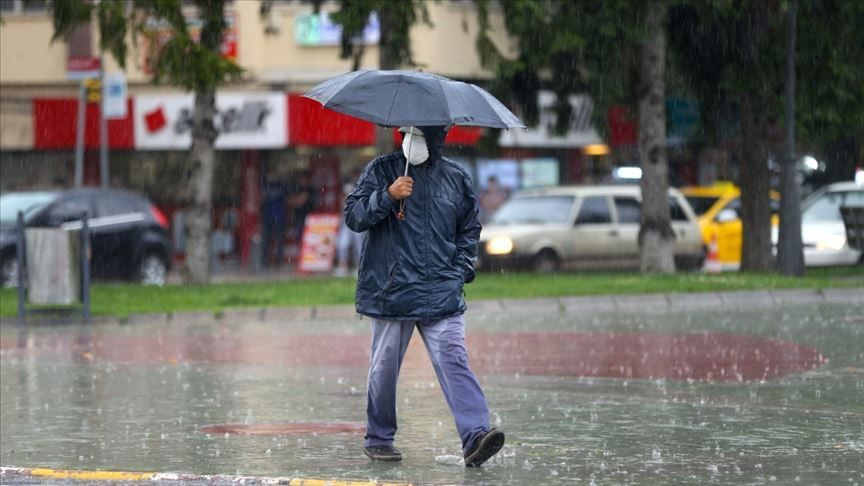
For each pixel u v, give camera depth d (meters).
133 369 33.44
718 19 61.72
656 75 61.47
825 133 65.62
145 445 22.23
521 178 92.12
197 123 60.78
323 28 88.62
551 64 65.94
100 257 67.06
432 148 19.38
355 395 28.39
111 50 56.06
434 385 29.56
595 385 29.39
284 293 53.59
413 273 19.22
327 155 90.56
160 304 50.47
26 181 94.25
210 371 32.88
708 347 36.28
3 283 63.34
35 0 58.56
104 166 72.75
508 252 67.38
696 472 19.28
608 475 19.09
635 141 93.56
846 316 45.25
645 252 62.06
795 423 23.81
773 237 73.25
